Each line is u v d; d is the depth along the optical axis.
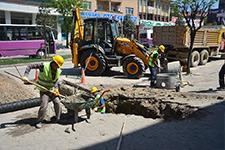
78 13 16.25
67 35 38.12
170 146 5.88
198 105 8.65
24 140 6.20
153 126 7.05
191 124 7.18
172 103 8.95
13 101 8.84
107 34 15.81
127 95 9.99
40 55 25.31
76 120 7.15
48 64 6.77
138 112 9.42
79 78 14.87
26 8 38.00
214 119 7.50
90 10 46.34
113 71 17.70
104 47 15.79
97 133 6.57
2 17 36.25
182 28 19.06
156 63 12.28
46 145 5.94
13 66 19.41
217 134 6.50
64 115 7.82
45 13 32.84
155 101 9.39
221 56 25.39
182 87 12.61
